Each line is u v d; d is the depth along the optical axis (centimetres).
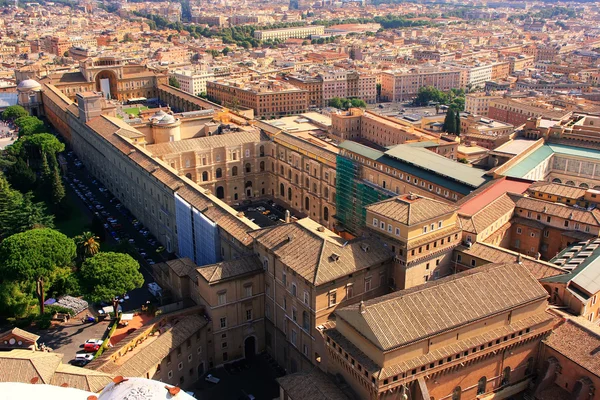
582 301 15275
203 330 17338
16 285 19662
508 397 15038
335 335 14325
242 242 18675
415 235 16375
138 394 11206
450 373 13900
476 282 14562
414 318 13438
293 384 14400
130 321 19012
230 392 16788
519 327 14462
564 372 14438
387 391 13100
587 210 19200
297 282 16188
